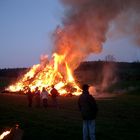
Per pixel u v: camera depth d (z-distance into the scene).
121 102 32.00
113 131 14.67
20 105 29.25
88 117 11.52
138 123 17.52
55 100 27.95
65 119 19.25
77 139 12.78
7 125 16.20
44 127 15.77
